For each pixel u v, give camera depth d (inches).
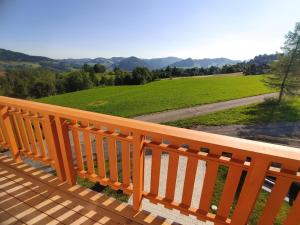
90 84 2381.9
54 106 96.8
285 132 693.9
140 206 85.0
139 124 74.4
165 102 1246.9
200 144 62.4
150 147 74.4
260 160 53.9
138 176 78.8
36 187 101.2
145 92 1669.5
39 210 87.7
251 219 217.6
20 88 2164.1
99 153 89.7
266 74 1068.5
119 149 447.8
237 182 61.7
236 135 685.3
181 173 311.1
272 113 907.4
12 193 97.3
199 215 72.4
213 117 890.1
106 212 86.0
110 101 1429.6
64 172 103.8
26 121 106.5
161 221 81.0
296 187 231.8
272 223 59.7
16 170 114.3
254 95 1330.0
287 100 1016.2
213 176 65.9
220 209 68.9
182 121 861.8
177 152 68.2
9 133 114.7
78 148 95.3
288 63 922.7
